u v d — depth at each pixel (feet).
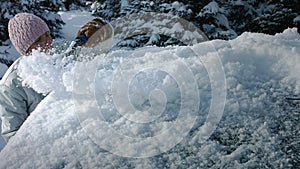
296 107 4.19
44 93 5.37
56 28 37.47
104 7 31.32
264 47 5.05
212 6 25.22
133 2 27.35
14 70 6.28
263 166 3.64
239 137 3.93
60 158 4.03
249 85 4.51
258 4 28.30
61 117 4.62
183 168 3.71
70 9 65.21
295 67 4.69
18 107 6.15
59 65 5.49
